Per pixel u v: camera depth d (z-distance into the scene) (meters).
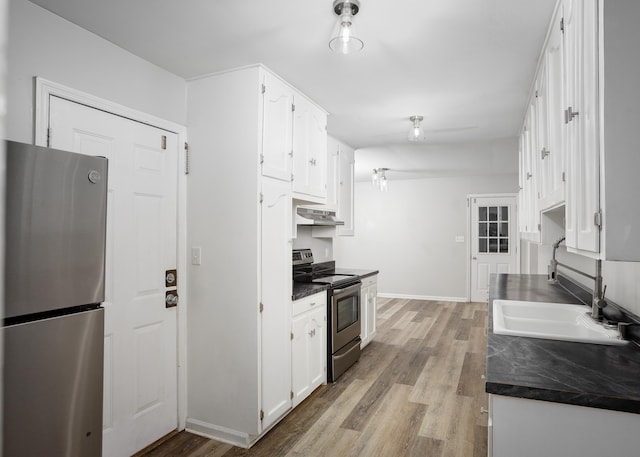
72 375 1.30
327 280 3.66
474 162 5.66
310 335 3.03
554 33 1.85
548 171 2.03
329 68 2.48
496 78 2.62
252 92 2.40
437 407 2.85
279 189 2.62
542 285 3.31
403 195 7.57
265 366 2.44
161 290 2.42
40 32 1.82
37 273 1.21
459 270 7.16
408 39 2.11
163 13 1.86
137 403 2.27
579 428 1.09
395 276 7.60
